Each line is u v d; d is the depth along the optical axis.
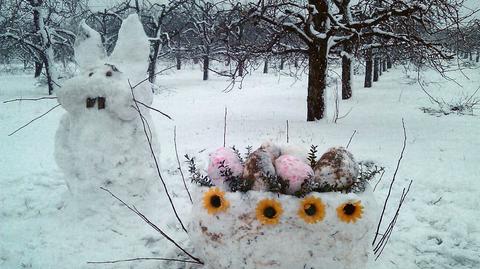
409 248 1.60
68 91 1.69
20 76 13.68
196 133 4.09
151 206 1.81
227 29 4.50
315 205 1.15
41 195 2.12
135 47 1.81
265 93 8.79
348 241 1.17
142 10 10.39
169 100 7.88
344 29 4.31
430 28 4.24
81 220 1.72
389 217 1.88
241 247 1.18
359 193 1.22
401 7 4.59
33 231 1.68
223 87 10.52
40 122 4.99
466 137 3.78
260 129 4.30
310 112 4.86
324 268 1.17
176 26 11.75
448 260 1.51
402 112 5.78
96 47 1.81
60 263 1.45
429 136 3.85
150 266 1.44
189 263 1.41
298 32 4.65
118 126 1.74
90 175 1.71
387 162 2.80
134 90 1.73
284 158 1.24
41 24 8.65
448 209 1.94
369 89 9.30
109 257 1.50
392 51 5.32
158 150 1.89
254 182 1.20
